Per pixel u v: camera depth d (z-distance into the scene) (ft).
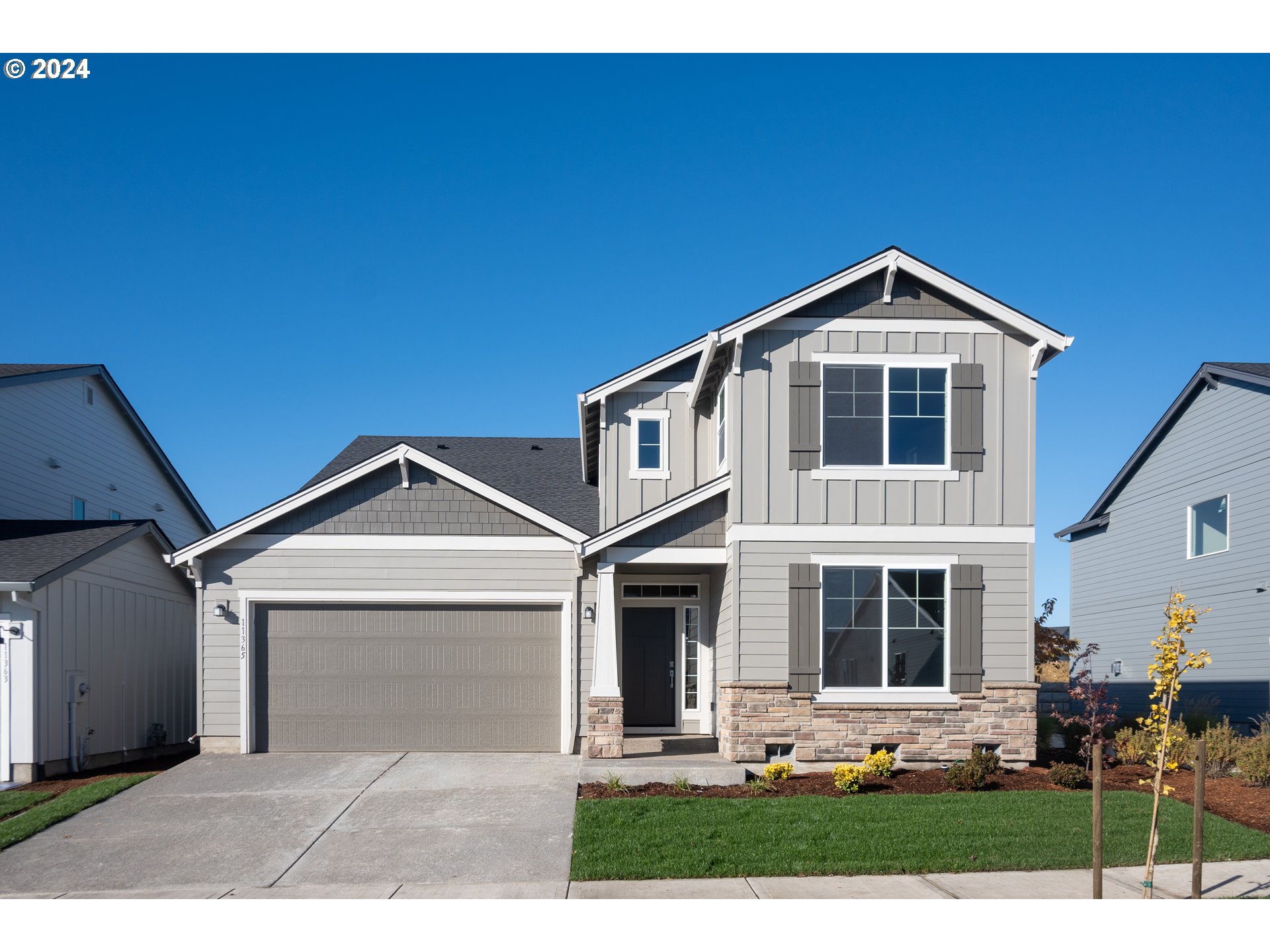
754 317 48.83
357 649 53.62
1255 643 65.98
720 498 50.93
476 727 53.52
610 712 48.60
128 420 82.23
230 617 53.06
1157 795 28.07
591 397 57.57
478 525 54.19
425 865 33.42
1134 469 82.53
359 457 74.43
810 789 43.50
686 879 31.07
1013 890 29.37
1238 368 68.59
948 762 47.85
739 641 48.34
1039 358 49.78
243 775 46.93
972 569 48.91
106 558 56.59
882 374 49.75
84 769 53.21
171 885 31.91
